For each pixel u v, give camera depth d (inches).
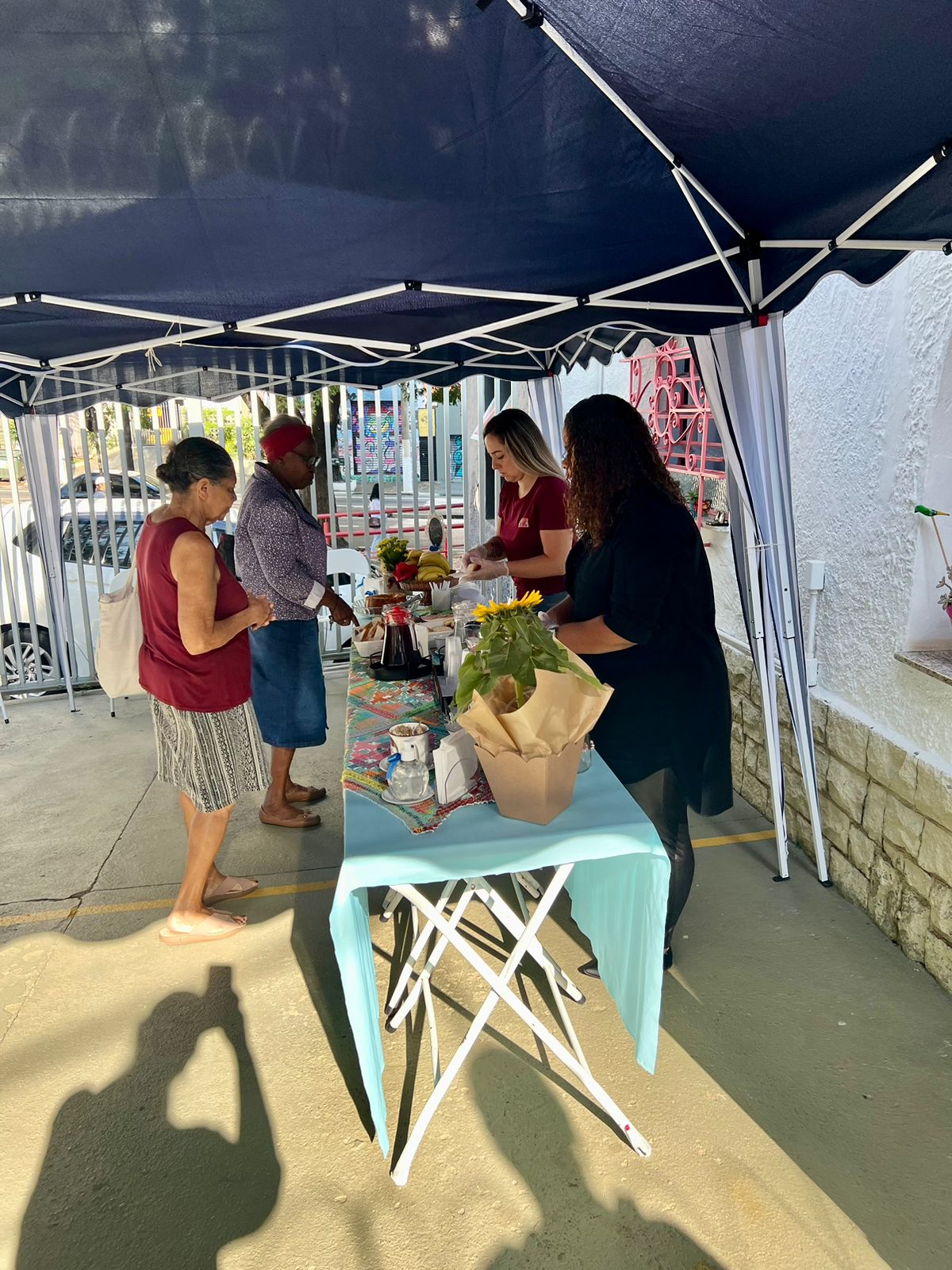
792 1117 81.7
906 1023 93.9
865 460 112.1
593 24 55.8
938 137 63.4
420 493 296.7
